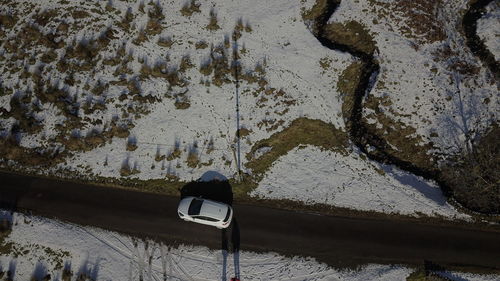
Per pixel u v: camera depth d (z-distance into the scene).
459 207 20.61
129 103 23.55
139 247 20.31
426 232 20.34
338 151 22.41
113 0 26.58
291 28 25.83
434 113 23.11
